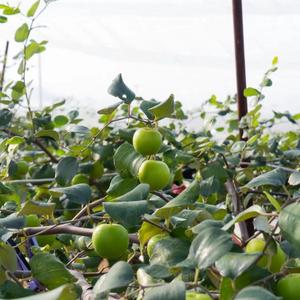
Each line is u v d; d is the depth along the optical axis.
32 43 1.07
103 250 0.56
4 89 1.30
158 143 0.74
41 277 0.52
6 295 0.50
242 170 1.05
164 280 0.51
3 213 0.76
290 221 0.44
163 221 0.65
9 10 1.03
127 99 0.82
